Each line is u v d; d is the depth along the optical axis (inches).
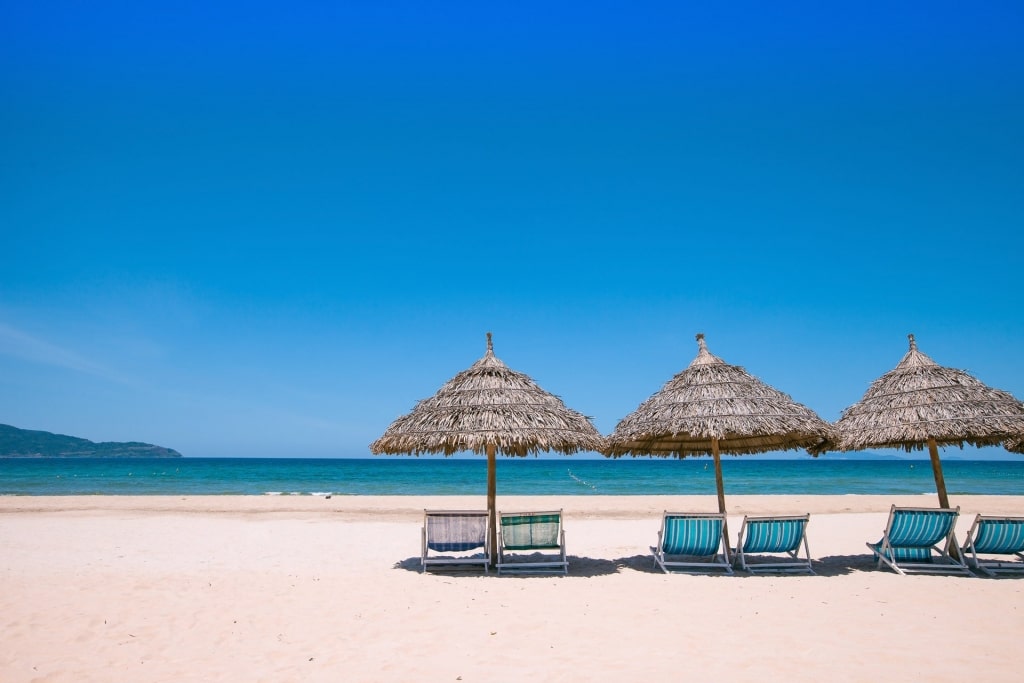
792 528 324.2
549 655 197.9
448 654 200.2
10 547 417.1
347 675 181.3
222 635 222.7
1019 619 240.2
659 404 353.1
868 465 4288.9
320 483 1621.6
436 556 359.9
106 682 176.6
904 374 366.0
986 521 317.4
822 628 227.5
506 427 322.0
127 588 294.8
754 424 322.0
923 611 252.5
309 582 310.2
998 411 330.3
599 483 1717.5
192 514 661.3
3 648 207.3
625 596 280.4
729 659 191.9
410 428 339.9
